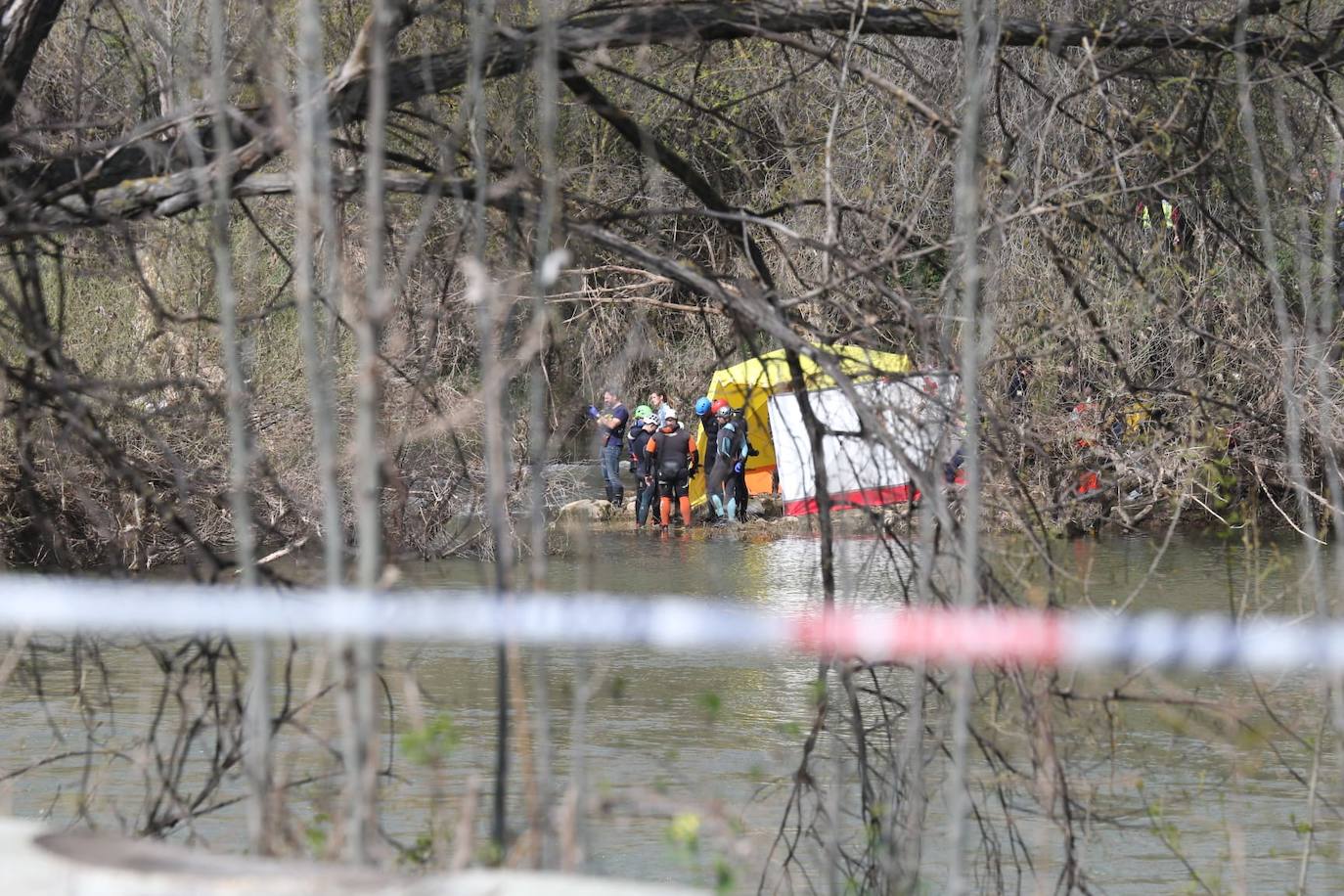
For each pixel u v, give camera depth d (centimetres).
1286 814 1515
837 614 1126
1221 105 1306
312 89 796
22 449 1152
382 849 855
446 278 1163
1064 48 1323
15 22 1141
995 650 1029
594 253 1302
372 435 749
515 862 810
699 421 4838
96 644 1241
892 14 1173
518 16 1188
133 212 1048
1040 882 1124
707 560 3884
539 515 836
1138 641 789
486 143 1230
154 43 1219
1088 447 1270
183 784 1527
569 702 2098
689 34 1133
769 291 1098
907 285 1287
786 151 1541
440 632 747
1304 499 1165
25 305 1067
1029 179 1299
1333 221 1274
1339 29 1273
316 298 927
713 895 796
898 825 1089
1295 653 755
